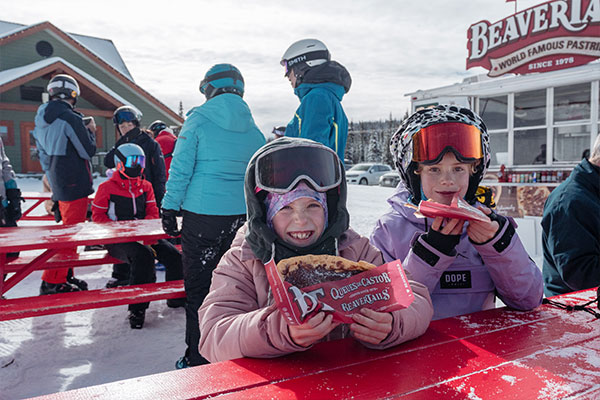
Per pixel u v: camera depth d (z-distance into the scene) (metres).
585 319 1.33
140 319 3.47
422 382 0.90
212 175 2.70
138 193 4.43
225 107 2.71
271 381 0.91
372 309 0.97
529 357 1.03
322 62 3.24
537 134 6.33
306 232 1.27
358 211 11.02
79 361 2.88
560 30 5.89
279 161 1.22
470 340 1.15
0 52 21.95
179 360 2.77
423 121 1.57
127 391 0.87
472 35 6.83
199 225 2.69
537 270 1.42
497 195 6.54
